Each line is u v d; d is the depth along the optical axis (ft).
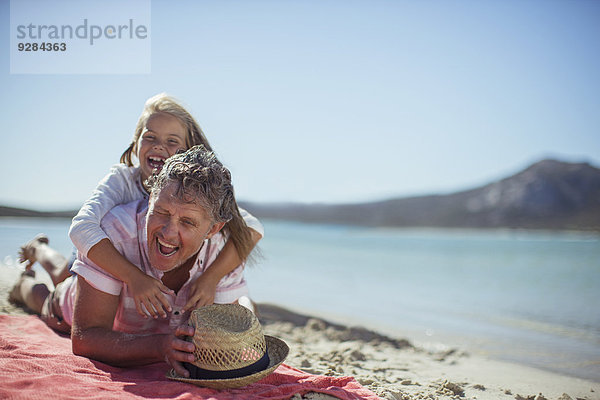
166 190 8.45
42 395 6.93
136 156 12.30
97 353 9.05
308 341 17.48
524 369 15.01
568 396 11.84
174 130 11.63
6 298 17.37
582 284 40.81
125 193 11.07
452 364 15.46
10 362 8.32
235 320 8.59
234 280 10.68
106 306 9.31
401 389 11.63
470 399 11.26
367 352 16.43
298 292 32.76
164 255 8.71
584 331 21.67
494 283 41.42
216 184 8.71
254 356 8.14
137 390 7.64
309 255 71.26
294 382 8.99
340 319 22.12
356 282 40.29
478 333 21.07
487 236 195.31
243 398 7.55
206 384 7.89
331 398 8.00
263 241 106.52
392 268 54.54
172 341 8.24
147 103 12.19
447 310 27.40
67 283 11.98
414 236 184.44
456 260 69.26
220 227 9.29
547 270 54.54
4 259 26.50
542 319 24.73
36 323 12.74
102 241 9.15
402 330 21.36
